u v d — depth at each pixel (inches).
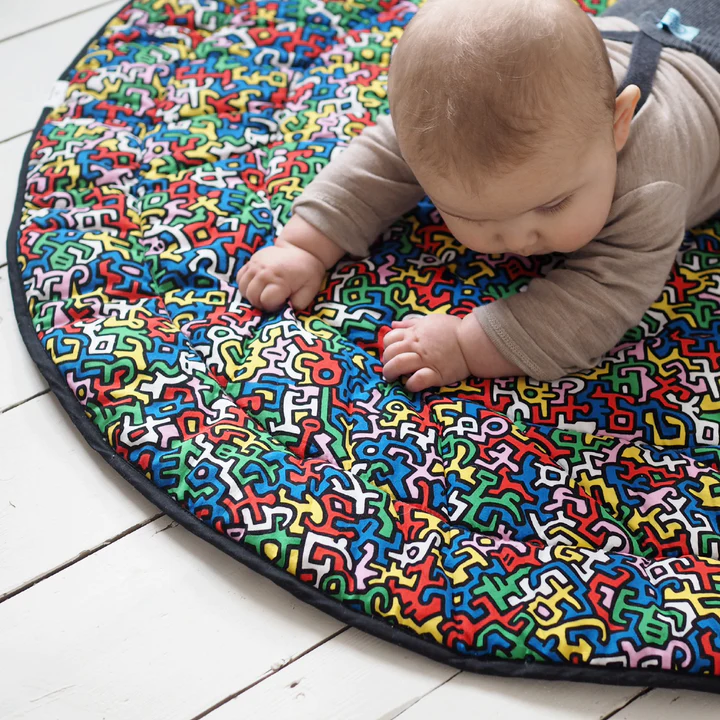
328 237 39.8
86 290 39.9
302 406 35.9
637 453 35.2
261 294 39.3
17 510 35.1
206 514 33.1
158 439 34.9
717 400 36.5
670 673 29.9
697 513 33.5
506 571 31.9
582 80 30.7
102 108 47.7
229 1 52.2
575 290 35.9
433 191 32.7
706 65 38.7
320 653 31.5
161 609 32.6
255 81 48.1
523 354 36.3
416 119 31.2
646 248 35.7
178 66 49.9
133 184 44.4
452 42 30.4
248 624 32.2
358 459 34.7
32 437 37.1
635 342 38.5
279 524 32.6
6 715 30.3
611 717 30.1
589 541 33.2
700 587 31.4
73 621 32.3
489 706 30.4
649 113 35.9
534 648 30.4
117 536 34.4
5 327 40.7
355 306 39.6
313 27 50.9
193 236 41.6
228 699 30.6
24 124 49.4
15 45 53.4
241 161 44.9
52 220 42.2
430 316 37.7
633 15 41.8
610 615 30.8
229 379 37.3
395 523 33.0
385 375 37.2
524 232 33.8
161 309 39.6
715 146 38.3
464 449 34.9
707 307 39.3
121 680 31.0
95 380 36.5
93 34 53.9
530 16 30.4
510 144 30.1
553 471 34.5
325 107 46.7
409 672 31.1
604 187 33.3
